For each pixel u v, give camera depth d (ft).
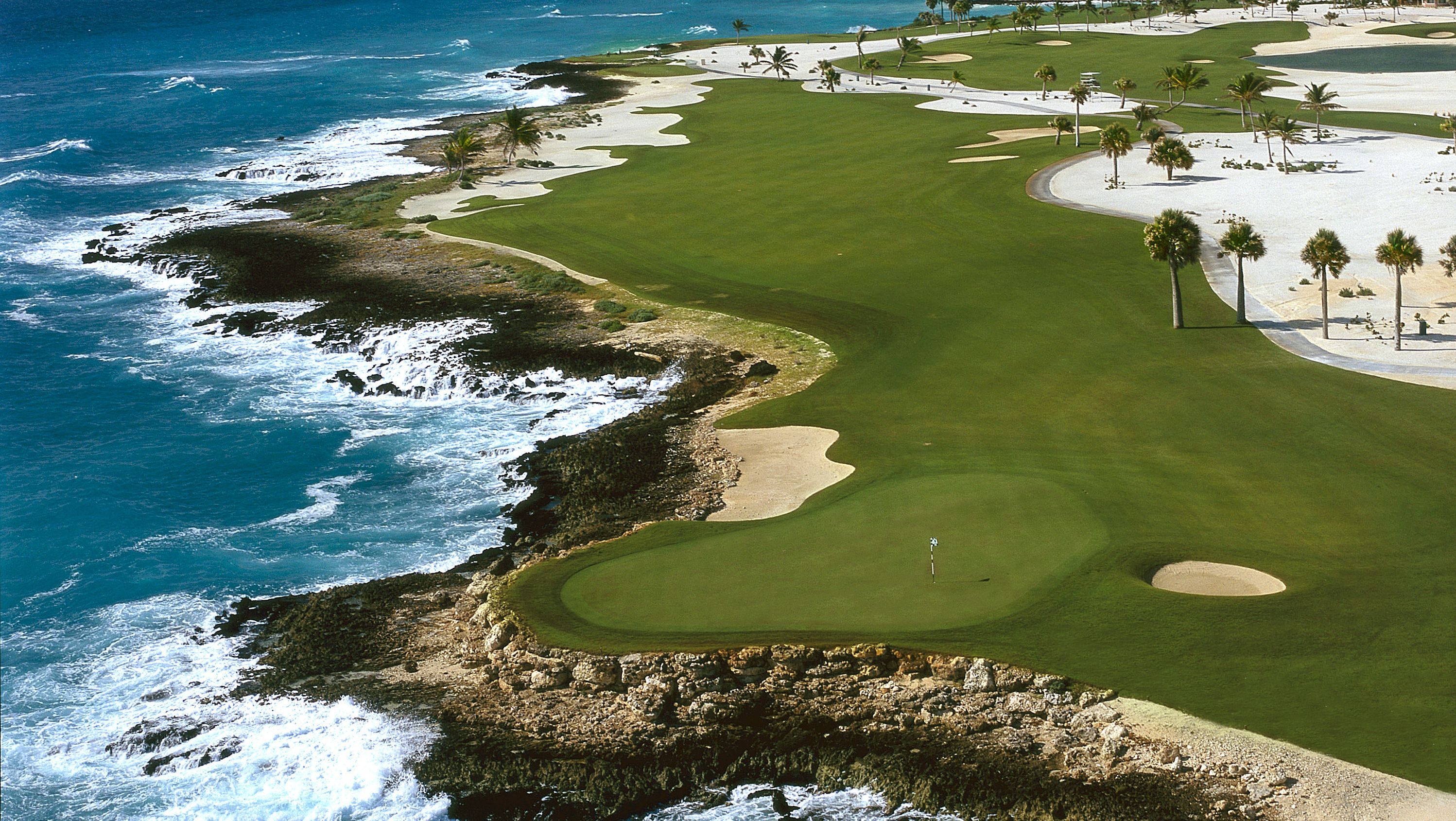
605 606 148.97
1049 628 137.69
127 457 220.84
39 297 325.21
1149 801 114.32
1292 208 342.03
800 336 263.70
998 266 302.45
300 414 240.32
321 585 173.99
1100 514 167.94
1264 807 111.65
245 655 155.94
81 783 131.23
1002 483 181.16
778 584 151.74
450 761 128.67
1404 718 120.47
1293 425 202.18
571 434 223.71
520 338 271.90
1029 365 238.48
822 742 126.52
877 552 159.53
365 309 297.74
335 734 134.92
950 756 123.03
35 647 159.43
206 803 126.72
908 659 134.00
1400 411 206.18
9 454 222.48
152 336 291.58
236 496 204.44
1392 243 231.50
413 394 246.68
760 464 202.08
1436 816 107.76
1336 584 146.92
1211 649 133.08
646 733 129.80
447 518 192.95
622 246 339.57
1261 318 259.60
